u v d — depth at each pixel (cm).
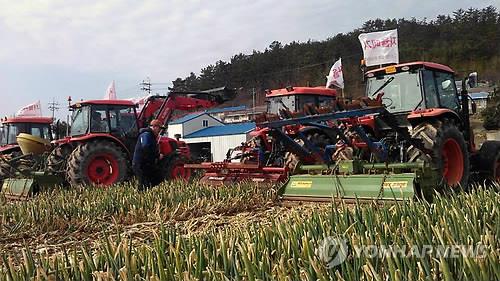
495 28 5734
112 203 641
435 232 286
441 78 812
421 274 233
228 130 3344
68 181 1048
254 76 6794
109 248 308
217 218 575
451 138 707
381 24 6350
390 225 330
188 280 251
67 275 284
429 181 564
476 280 225
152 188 759
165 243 324
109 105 1116
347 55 5891
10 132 1434
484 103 3878
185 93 1170
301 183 655
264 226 355
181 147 1194
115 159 1073
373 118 748
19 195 1042
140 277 270
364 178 590
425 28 6097
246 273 262
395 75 798
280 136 717
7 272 288
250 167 805
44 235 544
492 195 428
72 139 1064
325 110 644
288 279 245
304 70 6116
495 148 833
